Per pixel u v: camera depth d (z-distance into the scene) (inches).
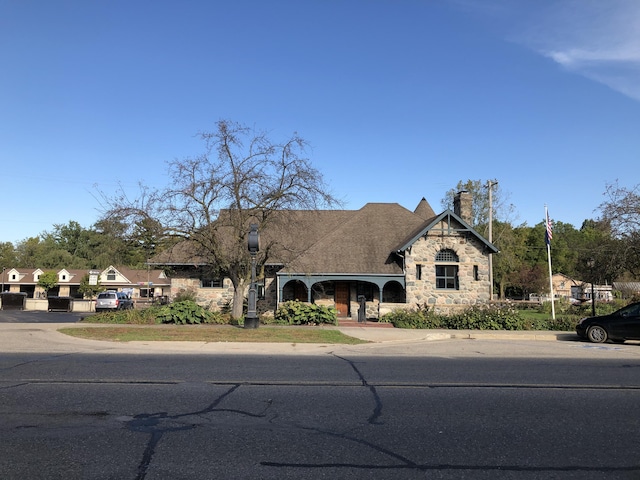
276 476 179.9
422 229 1029.8
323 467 189.5
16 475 177.3
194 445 212.1
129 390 315.6
